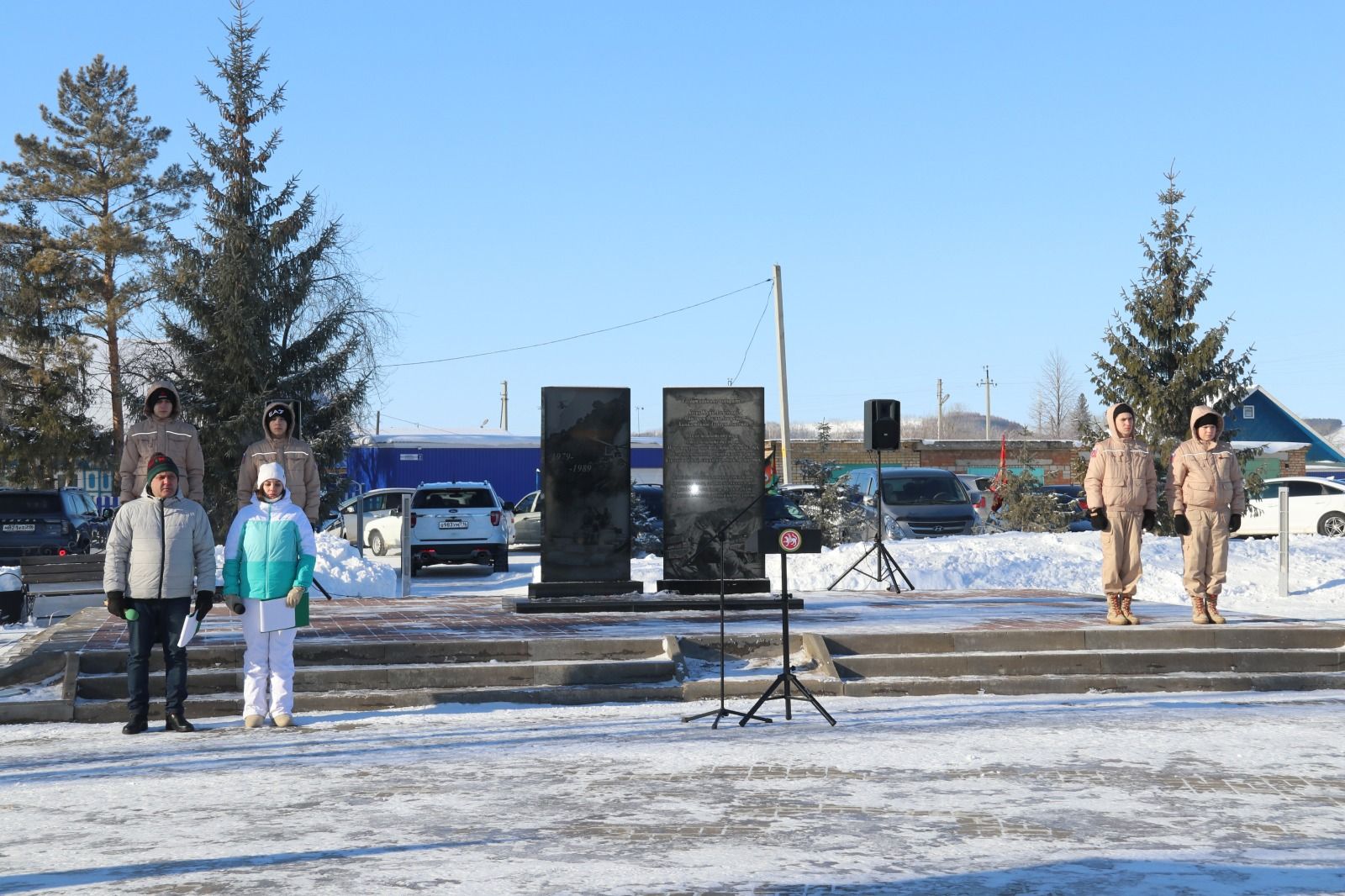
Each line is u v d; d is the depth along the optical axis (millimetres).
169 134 53406
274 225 37500
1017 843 6160
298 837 6438
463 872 5703
